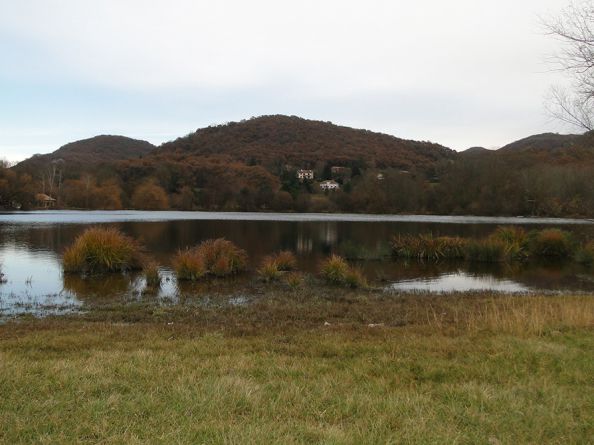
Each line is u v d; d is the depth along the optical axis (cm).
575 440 380
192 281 1702
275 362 587
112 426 385
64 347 704
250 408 427
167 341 742
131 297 1384
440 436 376
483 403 451
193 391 462
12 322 997
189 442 355
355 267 2158
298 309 1146
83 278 1730
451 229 4450
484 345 683
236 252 1980
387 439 368
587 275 2003
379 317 1031
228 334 828
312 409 429
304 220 5956
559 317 902
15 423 385
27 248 2619
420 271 2091
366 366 575
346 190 8900
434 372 552
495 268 2209
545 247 2664
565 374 545
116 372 532
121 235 2055
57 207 8144
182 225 4719
